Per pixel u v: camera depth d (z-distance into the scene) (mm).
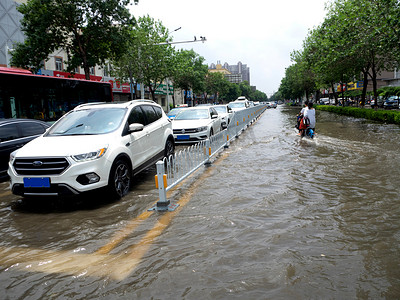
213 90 75500
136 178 7031
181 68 34969
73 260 3279
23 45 19297
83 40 20250
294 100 99062
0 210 5176
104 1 18797
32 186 4895
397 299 2385
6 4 23094
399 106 29078
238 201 4914
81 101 13023
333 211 4309
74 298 2592
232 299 2451
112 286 2732
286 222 3973
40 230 4203
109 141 5457
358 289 2525
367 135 12641
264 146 10539
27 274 3037
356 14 18141
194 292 2562
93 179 5004
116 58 22297
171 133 8273
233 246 3357
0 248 3691
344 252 3146
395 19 14203
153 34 27891
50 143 5316
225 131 10648
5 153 7332
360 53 23594
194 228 3936
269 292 2521
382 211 4230
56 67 27688
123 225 4215
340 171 6578
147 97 46906
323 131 14852
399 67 25422
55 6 18328
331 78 32594
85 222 4402
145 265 3062
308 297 2441
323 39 24750
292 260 3008
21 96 10477
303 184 5719
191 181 6402
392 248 3193
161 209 4711
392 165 6895
